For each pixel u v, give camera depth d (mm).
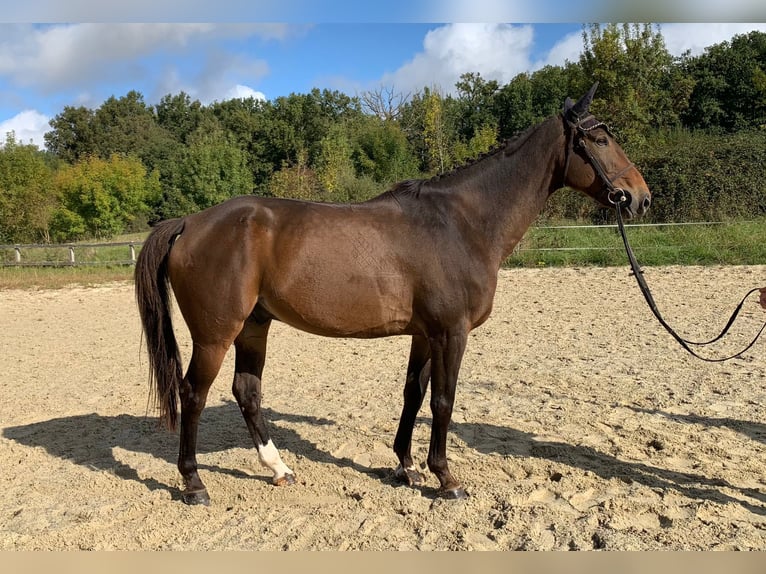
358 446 4293
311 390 5707
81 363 7035
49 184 24422
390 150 31906
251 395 3725
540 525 3049
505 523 3066
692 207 17672
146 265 3434
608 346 6969
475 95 39938
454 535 2984
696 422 4465
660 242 14789
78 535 3064
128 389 5914
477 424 4582
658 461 3838
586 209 19297
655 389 5285
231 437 4555
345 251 3207
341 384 5887
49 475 3855
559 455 3957
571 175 3508
